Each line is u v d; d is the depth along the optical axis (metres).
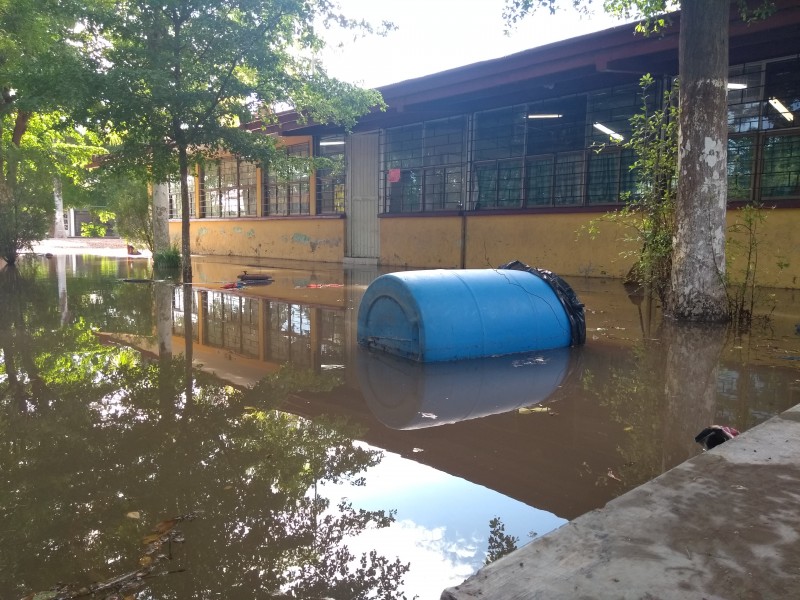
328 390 3.70
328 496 2.25
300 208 16.47
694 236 5.83
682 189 5.91
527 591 1.40
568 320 4.80
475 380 3.86
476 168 12.31
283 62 10.06
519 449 2.69
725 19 5.63
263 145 10.35
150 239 16.28
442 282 4.58
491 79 10.07
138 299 7.83
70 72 8.38
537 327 4.65
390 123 13.52
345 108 10.61
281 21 9.66
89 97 8.48
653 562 1.50
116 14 9.30
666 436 2.81
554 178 11.06
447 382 3.82
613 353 4.57
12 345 4.96
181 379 3.96
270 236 17.28
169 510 2.13
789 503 1.81
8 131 16.28
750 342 4.89
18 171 14.48
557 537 1.63
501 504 2.18
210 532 1.98
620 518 1.73
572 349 4.72
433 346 4.31
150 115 9.24
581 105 10.64
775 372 3.94
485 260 11.84
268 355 4.70
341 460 2.59
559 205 11.01
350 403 3.43
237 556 1.84
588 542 1.61
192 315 6.57
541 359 4.40
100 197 21.88
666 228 6.88
